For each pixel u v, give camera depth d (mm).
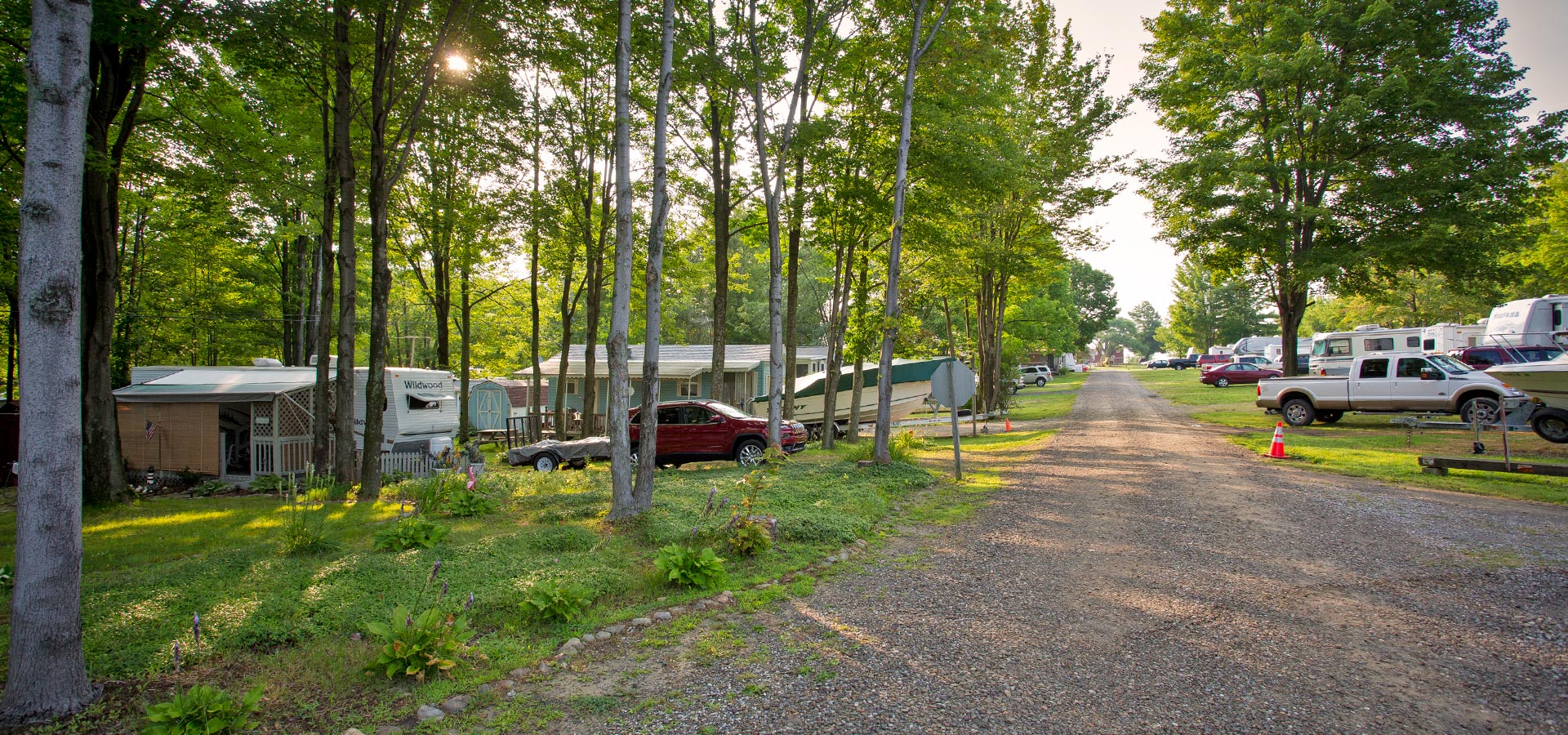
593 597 5832
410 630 4523
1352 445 15102
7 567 6941
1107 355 154750
